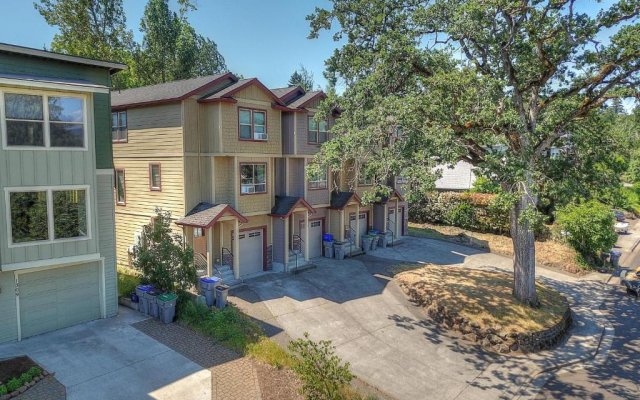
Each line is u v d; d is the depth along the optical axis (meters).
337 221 23.52
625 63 13.95
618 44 13.81
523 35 15.00
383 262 22.41
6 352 11.28
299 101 20.72
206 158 18.08
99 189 13.59
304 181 21.11
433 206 32.88
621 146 17.77
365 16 15.88
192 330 12.94
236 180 18.20
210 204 17.88
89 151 12.70
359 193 24.84
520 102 15.34
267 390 9.92
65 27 32.91
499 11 13.45
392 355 12.88
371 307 16.33
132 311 14.49
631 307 18.19
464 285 17.80
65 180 12.27
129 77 37.72
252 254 19.77
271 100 19.44
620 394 11.34
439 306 15.77
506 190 14.81
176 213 17.88
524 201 15.71
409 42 14.85
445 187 37.81
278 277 19.12
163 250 14.16
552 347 14.27
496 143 14.43
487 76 14.15
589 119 17.50
